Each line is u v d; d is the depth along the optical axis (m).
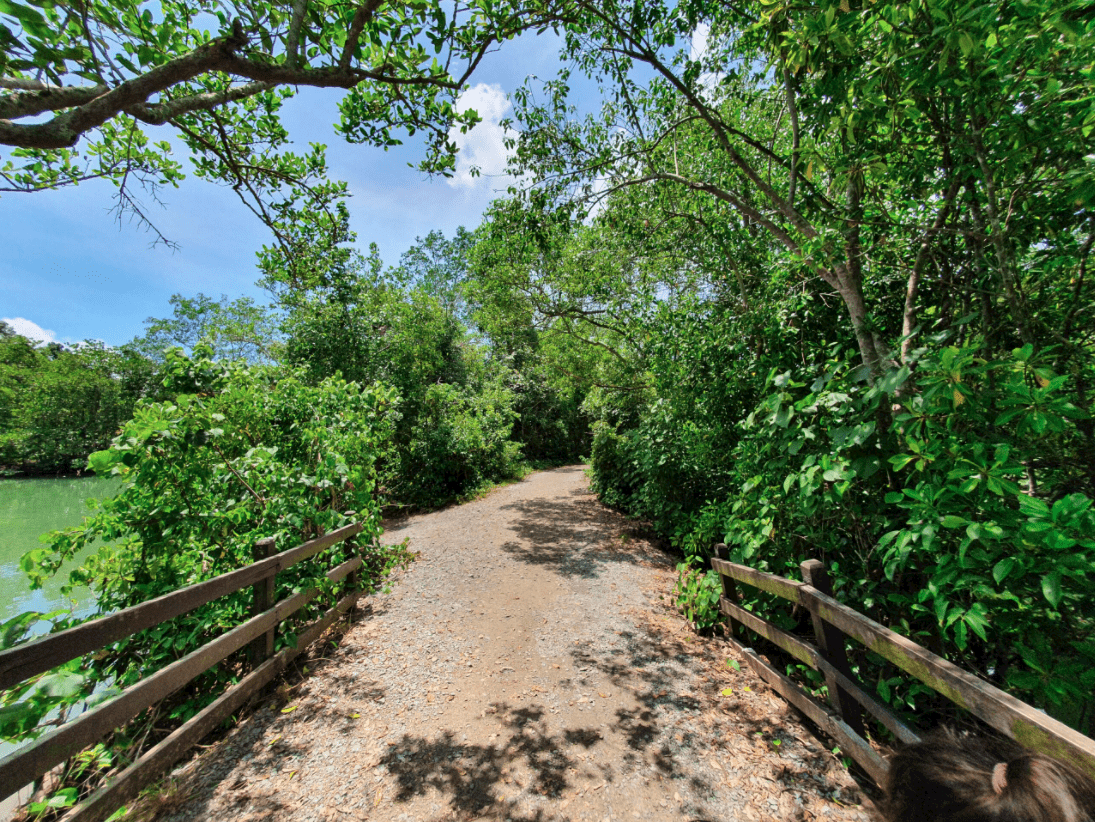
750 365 4.14
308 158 3.97
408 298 12.48
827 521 2.93
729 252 5.69
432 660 3.42
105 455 2.83
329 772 2.26
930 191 2.96
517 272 9.78
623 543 6.86
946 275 3.01
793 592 2.54
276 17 2.28
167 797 2.04
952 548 1.97
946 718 2.20
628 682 3.08
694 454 5.34
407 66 2.75
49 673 1.98
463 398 13.82
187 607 2.20
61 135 1.48
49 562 2.88
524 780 2.21
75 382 27.62
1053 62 1.92
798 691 2.56
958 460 1.77
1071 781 0.64
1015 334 2.69
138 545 3.10
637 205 6.65
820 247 2.87
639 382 9.13
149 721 2.49
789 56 2.45
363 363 11.05
